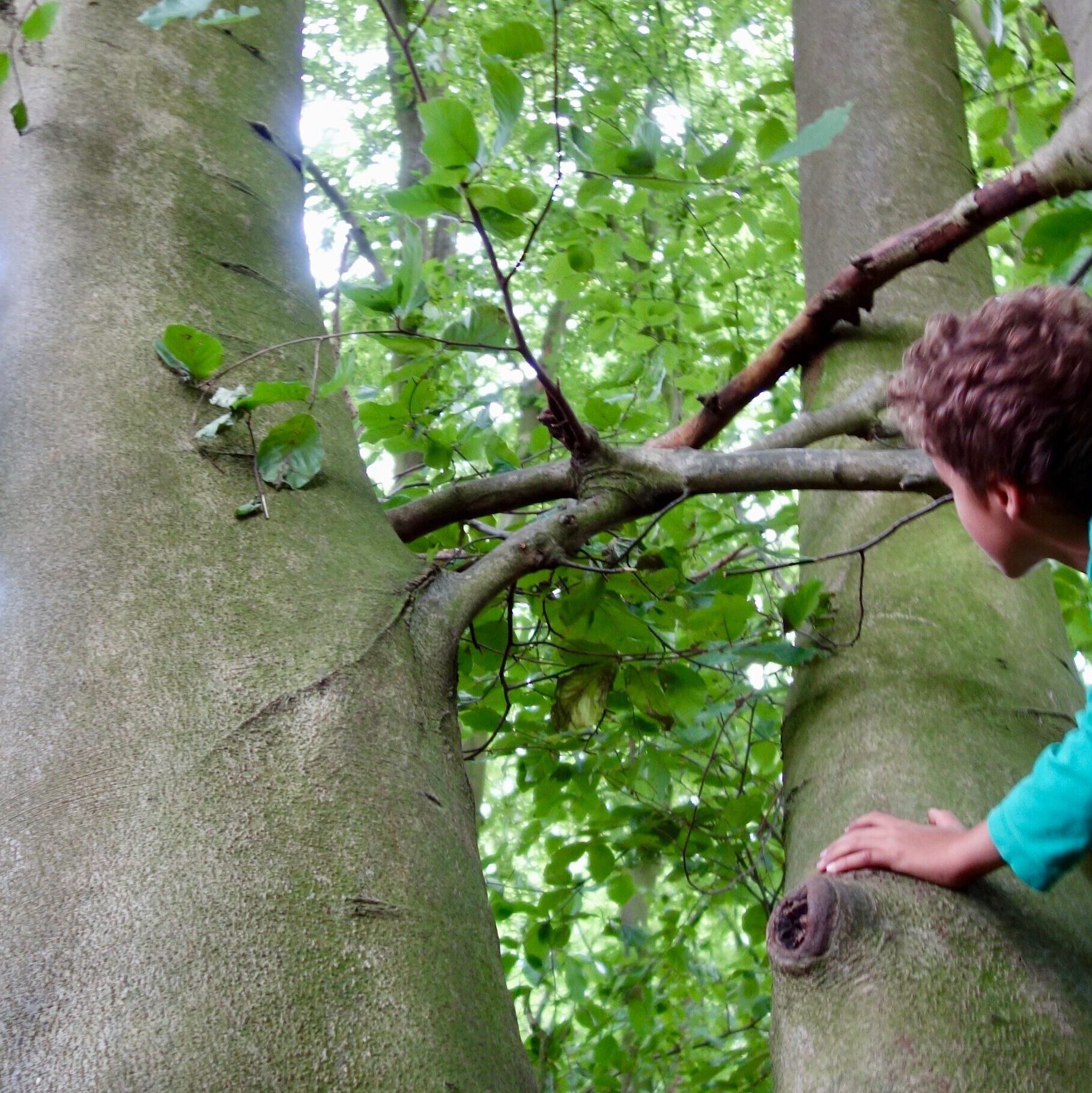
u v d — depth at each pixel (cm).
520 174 418
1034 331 117
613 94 231
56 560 128
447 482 242
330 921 97
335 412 173
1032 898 124
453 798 122
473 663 227
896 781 145
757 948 386
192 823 102
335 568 137
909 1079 107
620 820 277
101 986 89
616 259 291
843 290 211
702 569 302
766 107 315
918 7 285
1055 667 170
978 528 127
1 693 116
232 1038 86
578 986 325
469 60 491
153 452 142
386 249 523
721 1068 355
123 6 205
